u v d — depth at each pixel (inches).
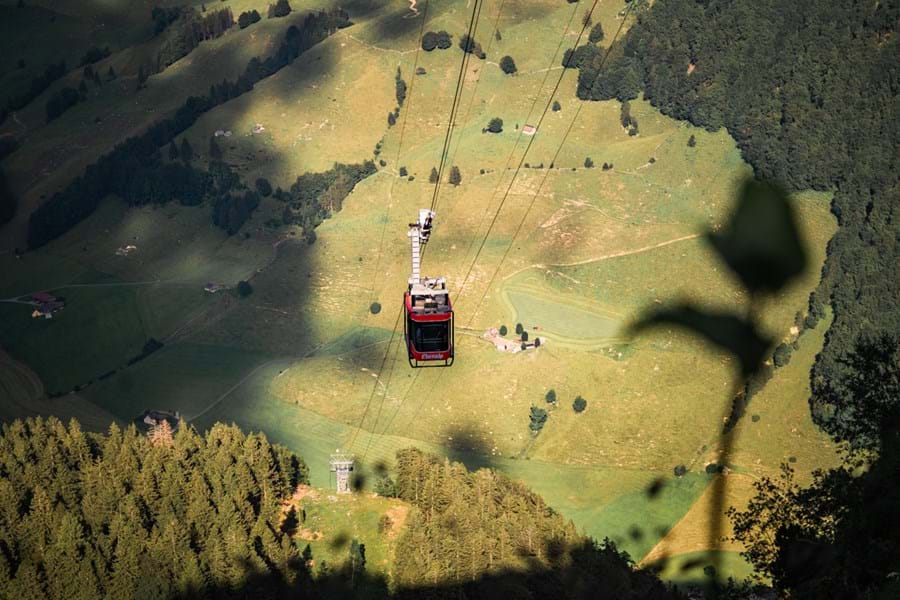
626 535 6624.0
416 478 5275.6
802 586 1942.7
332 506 5241.1
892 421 1935.3
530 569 4146.2
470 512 4579.2
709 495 6988.2
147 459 5073.8
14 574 4325.8
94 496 4736.7
